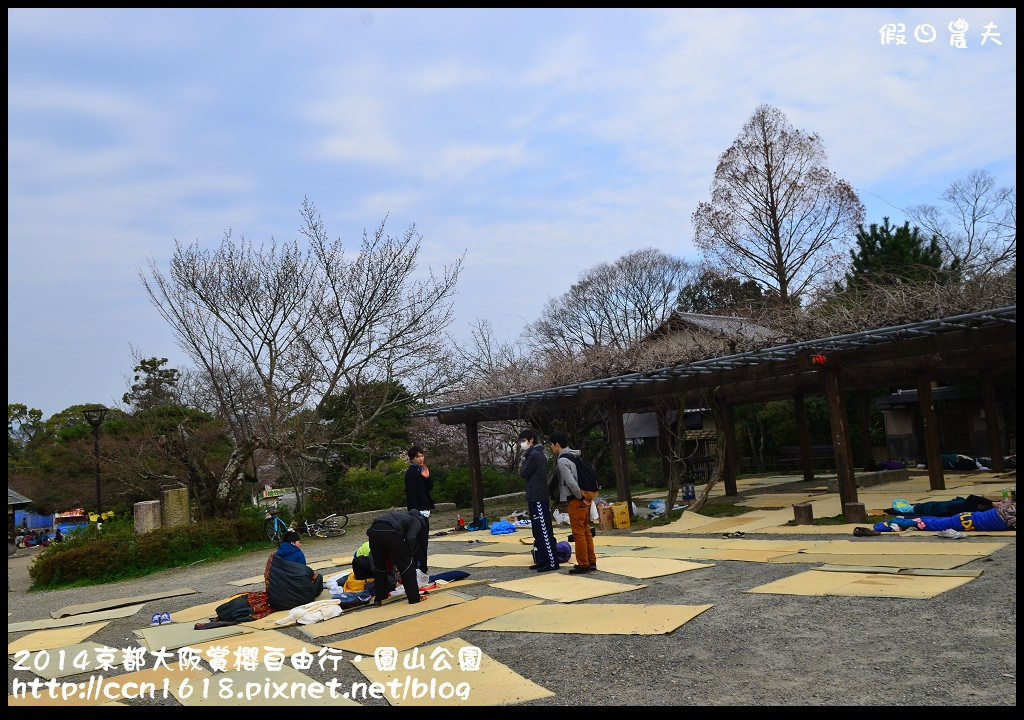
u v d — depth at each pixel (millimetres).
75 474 25844
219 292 16953
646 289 35594
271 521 15297
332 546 14086
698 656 4684
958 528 8578
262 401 17500
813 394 19141
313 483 20203
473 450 15891
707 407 14312
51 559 12453
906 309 9992
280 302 17312
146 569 12938
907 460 21906
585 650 5023
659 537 10742
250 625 6816
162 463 17859
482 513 15602
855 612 5352
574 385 13227
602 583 7375
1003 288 9297
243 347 17406
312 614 6734
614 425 13555
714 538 10117
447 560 10180
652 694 4082
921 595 5590
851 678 4023
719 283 33125
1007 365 16219
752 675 4238
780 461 24906
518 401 14609
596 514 12602
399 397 18906
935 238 23109
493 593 7293
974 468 18078
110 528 15008
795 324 11172
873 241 22703
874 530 9094
